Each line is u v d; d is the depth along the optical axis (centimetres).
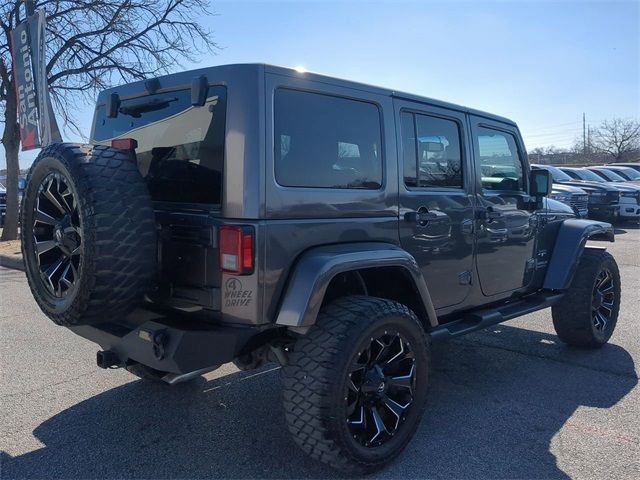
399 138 359
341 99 326
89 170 278
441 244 387
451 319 420
